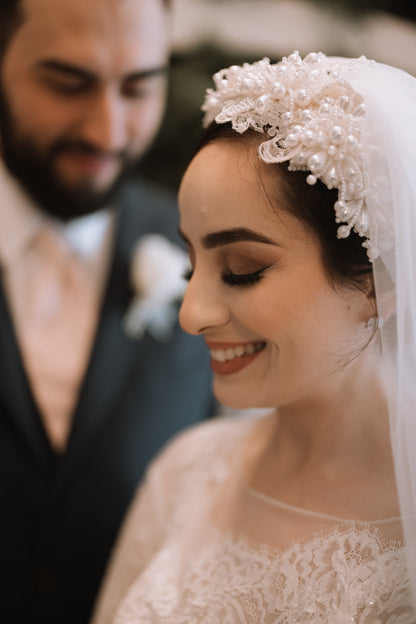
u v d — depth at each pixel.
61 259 1.70
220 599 1.01
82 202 1.63
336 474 1.05
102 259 1.76
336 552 0.95
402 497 0.93
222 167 0.93
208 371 1.85
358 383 1.03
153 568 1.15
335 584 0.92
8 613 1.58
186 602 1.05
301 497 1.07
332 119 0.89
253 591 0.98
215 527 1.16
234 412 1.83
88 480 1.64
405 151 0.90
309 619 0.91
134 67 1.50
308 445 1.10
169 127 2.20
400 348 0.93
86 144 1.55
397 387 0.94
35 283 1.67
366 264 0.93
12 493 1.58
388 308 0.94
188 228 0.98
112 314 1.71
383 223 0.91
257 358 1.01
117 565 1.36
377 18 2.21
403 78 0.96
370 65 0.96
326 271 0.93
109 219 1.79
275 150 0.89
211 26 2.23
